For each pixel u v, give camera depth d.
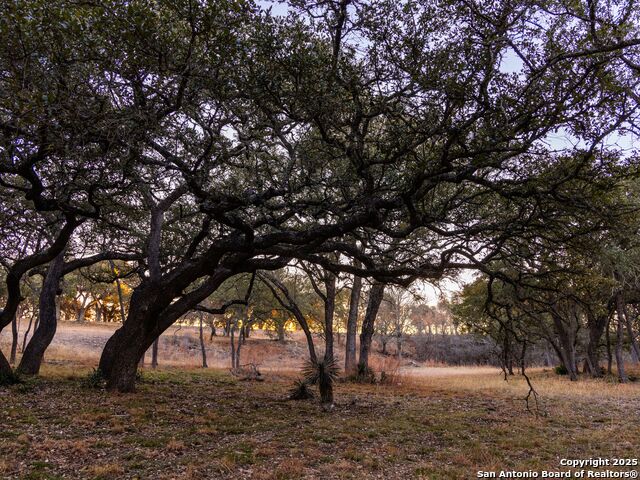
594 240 9.85
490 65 7.13
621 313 25.84
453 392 18.34
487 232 10.86
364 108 8.92
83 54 7.29
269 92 8.47
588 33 6.58
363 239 12.33
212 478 6.27
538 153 8.27
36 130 7.27
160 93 8.22
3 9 6.10
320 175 10.94
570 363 27.59
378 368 24.89
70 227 11.87
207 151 8.77
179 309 12.65
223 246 11.30
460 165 9.10
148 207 13.27
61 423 8.62
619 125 7.04
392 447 8.35
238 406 11.80
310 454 7.63
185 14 7.19
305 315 33.78
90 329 46.16
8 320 13.00
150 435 8.22
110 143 7.68
